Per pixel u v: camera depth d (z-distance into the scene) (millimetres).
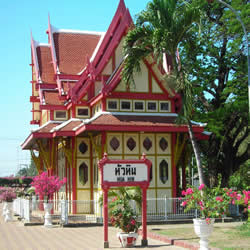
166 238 18594
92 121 26375
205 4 33031
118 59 31297
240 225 23109
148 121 27375
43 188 27594
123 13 31984
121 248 17000
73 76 34969
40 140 34469
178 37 22250
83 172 30047
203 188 16141
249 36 31344
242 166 45156
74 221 26156
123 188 23250
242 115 33219
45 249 16922
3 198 47469
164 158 28078
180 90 22891
